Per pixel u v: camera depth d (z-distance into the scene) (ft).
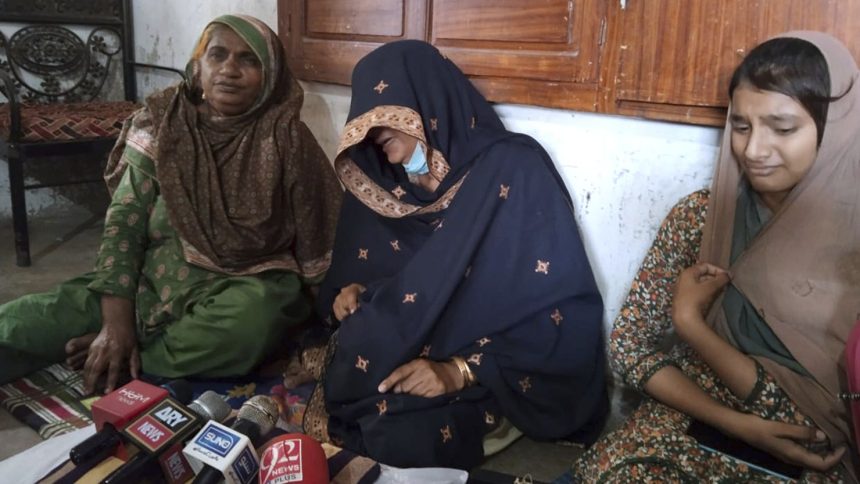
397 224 5.63
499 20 5.64
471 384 4.92
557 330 5.06
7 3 9.75
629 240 5.50
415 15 6.18
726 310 4.16
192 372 5.74
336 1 6.82
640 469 3.96
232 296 5.65
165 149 5.86
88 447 3.27
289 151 6.23
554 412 5.07
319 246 6.63
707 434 4.05
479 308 5.01
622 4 4.91
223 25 5.95
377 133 5.22
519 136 5.27
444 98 5.19
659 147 5.15
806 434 3.75
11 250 9.33
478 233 4.97
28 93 10.32
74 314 5.89
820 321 3.76
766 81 3.65
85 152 8.91
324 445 3.88
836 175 3.64
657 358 4.32
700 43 4.61
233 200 6.08
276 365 6.21
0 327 5.62
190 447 3.14
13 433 5.19
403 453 4.52
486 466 5.06
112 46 10.89
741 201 4.14
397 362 4.80
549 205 5.13
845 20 4.01
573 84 5.32
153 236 6.14
